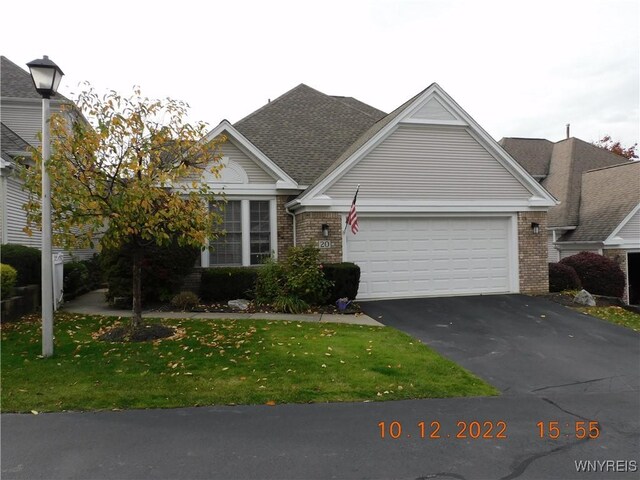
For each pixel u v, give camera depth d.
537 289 14.80
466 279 14.47
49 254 7.67
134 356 7.59
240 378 6.73
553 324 11.02
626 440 5.05
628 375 7.57
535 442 4.96
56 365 7.12
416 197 13.99
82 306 12.91
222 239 14.36
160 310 11.94
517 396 6.51
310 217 13.30
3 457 4.39
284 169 15.75
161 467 4.23
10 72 17.48
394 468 4.30
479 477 4.18
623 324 11.19
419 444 4.83
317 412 5.64
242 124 17.89
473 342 9.34
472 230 14.56
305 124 18.61
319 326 10.14
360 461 4.42
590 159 22.44
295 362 7.48
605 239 17.42
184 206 8.42
